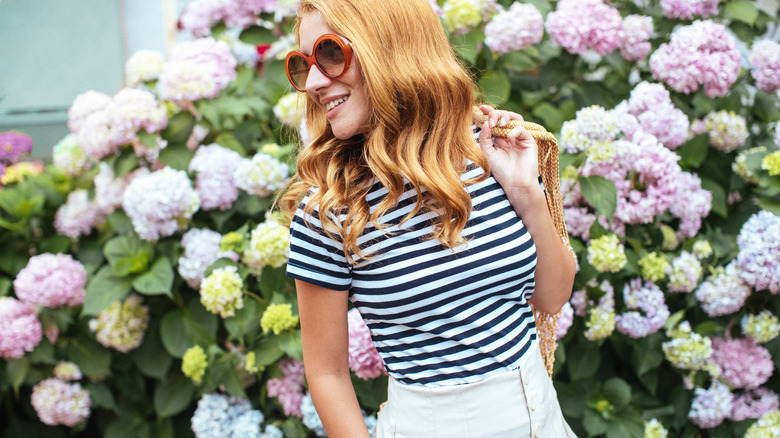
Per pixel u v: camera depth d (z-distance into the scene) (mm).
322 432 1867
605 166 1836
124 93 1988
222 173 2010
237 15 2234
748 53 2131
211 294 1796
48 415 2033
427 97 1030
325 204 998
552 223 1139
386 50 1004
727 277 1872
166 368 2041
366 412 1958
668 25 2086
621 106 1916
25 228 2250
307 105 1169
